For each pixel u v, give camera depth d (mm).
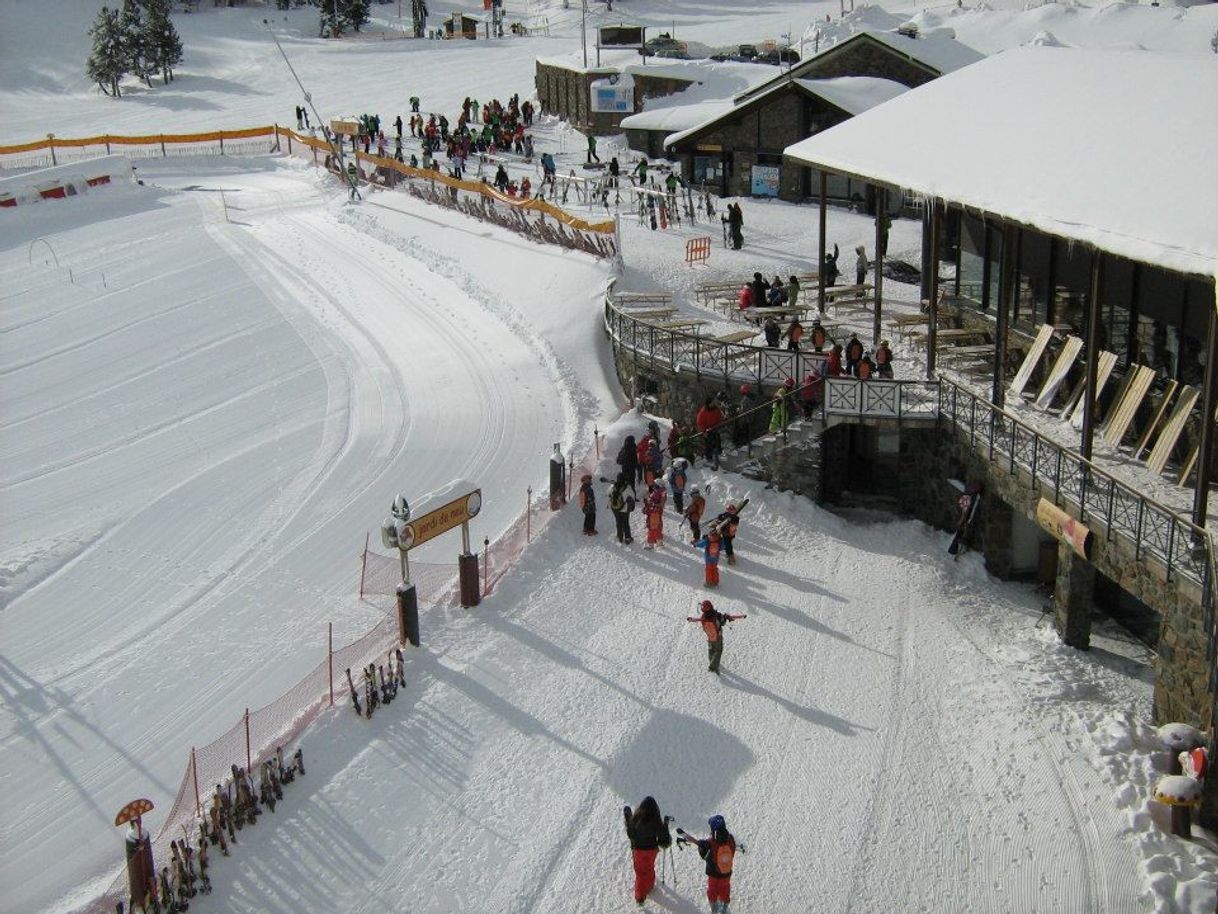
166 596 25047
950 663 21000
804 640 21781
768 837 16844
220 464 31750
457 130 62781
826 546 25578
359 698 20078
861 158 29844
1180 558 17859
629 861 16547
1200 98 22547
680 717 19609
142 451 33406
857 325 33688
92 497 30594
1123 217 19266
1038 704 19516
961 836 16734
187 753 19609
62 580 26141
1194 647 17641
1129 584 19266
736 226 42188
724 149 51062
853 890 15836
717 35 90188
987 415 24812
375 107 81375
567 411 32750
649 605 23094
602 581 24016
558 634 22109
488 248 46438
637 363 32188
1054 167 22750
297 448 32281
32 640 23688
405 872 16453
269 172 69500
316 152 67062
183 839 16719
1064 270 26016
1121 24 55781
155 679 21906
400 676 20422
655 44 71625
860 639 21797
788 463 27391
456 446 31391
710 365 30062
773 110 49094
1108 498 20266
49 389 39312
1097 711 19281
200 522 28375
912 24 59094
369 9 115750
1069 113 25203
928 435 26641
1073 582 21281
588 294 38688
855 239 42844
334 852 16844
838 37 66875
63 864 17422
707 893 15750
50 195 63438
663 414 31438
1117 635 22234
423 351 38750
